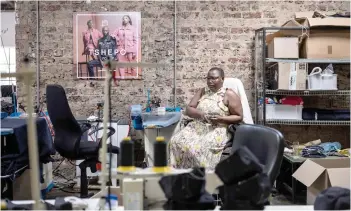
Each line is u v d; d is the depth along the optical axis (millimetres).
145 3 4473
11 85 3971
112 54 4473
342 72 4508
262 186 1415
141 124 3809
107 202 1596
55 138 3061
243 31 4508
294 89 3924
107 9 4453
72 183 4336
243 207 1431
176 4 4477
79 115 4500
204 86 4531
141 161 4258
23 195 3072
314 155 3645
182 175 1496
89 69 4480
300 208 1646
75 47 4465
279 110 4051
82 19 4445
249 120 3912
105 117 1504
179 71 4535
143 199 1583
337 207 1604
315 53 3891
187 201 1473
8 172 2676
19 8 4434
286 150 3824
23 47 4461
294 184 3482
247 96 4535
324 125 4516
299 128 4570
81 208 1630
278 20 4496
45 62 4480
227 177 1441
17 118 3209
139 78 4512
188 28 4504
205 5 4496
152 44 4500
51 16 4449
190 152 3465
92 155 3102
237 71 4531
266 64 4230
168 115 3801
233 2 4492
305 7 4508
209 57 4527
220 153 3402
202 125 3643
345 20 3812
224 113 3637
